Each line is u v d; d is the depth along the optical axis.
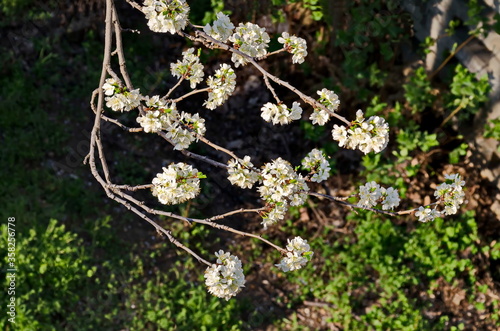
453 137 3.40
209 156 3.50
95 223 3.16
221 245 3.23
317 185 3.40
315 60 3.61
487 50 3.29
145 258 3.14
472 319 3.06
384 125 1.99
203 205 3.33
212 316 2.96
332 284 3.08
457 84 3.16
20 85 3.52
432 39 3.34
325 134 3.52
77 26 3.79
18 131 3.39
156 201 3.35
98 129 2.10
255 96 3.68
